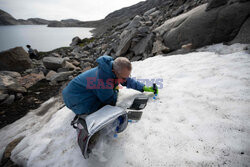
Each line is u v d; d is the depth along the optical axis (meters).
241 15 3.93
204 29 4.66
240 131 1.64
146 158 1.73
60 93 5.88
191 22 5.06
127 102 2.88
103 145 2.05
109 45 11.14
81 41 20.16
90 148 1.98
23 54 9.73
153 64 4.66
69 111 3.53
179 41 5.52
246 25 3.83
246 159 1.38
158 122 2.18
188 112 2.17
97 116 1.89
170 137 1.88
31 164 2.32
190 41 5.08
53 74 7.90
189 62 3.84
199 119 1.99
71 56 11.69
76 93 2.19
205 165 1.46
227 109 1.98
